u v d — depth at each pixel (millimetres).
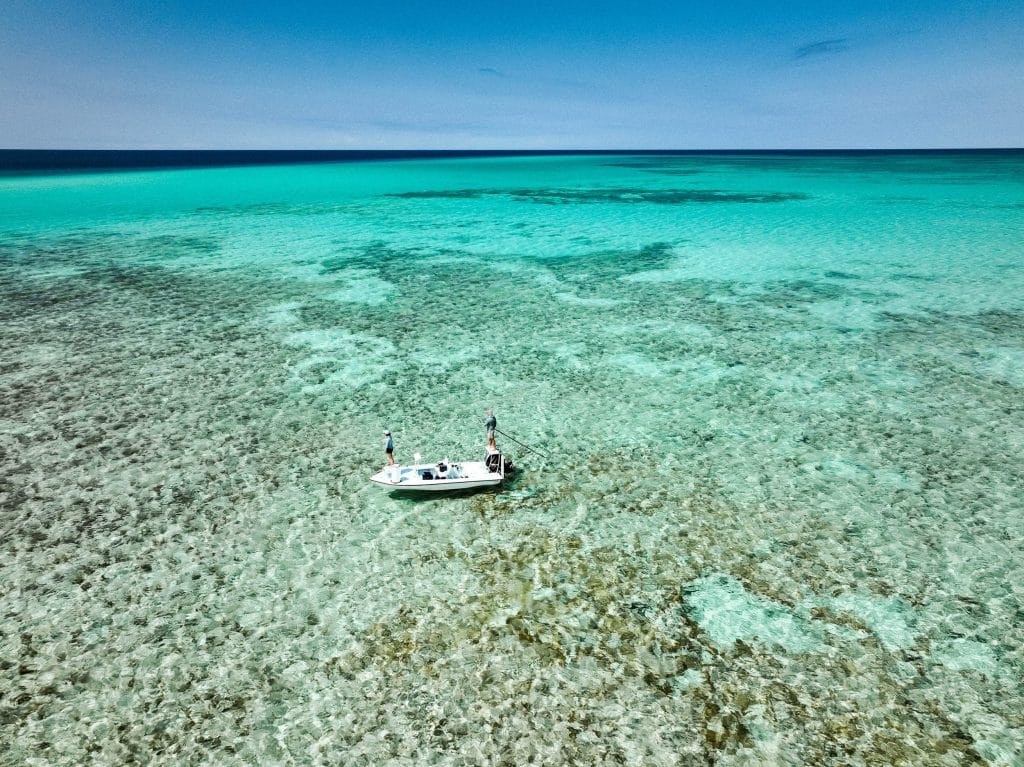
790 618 12734
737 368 24219
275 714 10906
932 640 12172
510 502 16484
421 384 23266
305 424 20453
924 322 28484
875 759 10039
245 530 15523
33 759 10125
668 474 17609
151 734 10570
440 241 48062
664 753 10148
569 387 22922
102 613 13023
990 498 16266
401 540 15156
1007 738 10336
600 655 11953
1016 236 45375
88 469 17969
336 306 32062
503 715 10812
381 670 11703
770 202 66688
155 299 33125
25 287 35000
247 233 51250
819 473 17516
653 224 53969
